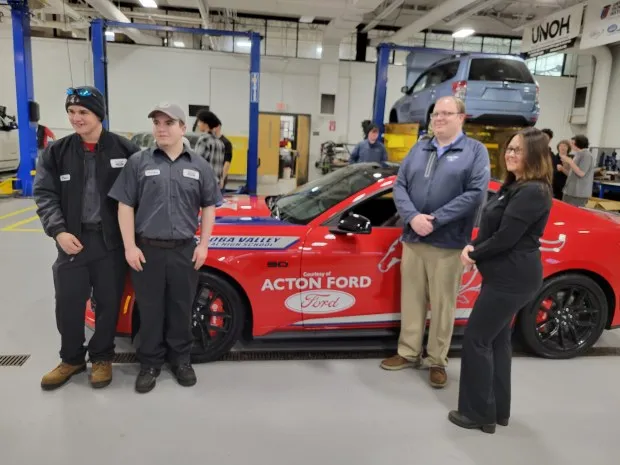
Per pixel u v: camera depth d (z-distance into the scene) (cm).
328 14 1145
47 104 1480
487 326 245
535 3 1291
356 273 315
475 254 240
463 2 1089
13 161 1286
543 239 327
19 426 243
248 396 281
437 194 294
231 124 1535
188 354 298
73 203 265
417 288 308
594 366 338
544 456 238
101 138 269
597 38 960
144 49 1463
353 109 1588
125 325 301
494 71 759
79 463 217
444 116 291
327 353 345
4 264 523
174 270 275
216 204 288
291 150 1489
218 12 1573
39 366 305
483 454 238
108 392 279
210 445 234
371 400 284
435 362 305
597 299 340
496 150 796
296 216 337
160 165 268
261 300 309
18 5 970
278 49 1777
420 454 235
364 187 333
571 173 726
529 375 321
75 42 1452
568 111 1662
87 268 275
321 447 237
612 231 338
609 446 248
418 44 1800
